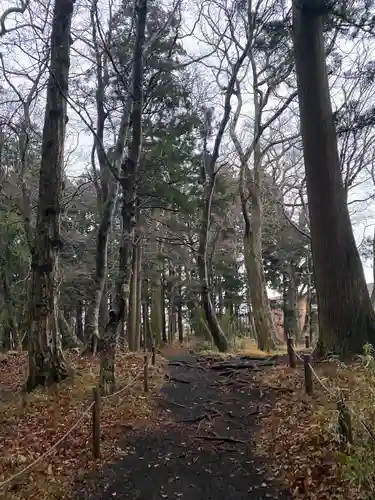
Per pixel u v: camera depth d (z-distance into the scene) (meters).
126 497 5.21
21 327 20.62
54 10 9.00
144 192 15.37
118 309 8.38
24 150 13.46
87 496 5.23
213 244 23.64
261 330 17.47
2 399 8.61
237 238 27.52
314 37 10.06
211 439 6.84
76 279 19.53
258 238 18.16
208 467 5.93
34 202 16.86
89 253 20.95
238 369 11.11
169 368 11.83
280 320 34.53
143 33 8.56
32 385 8.66
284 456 5.78
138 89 8.53
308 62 10.04
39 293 8.84
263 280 18.03
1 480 5.41
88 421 7.14
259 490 5.20
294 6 10.39
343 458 4.23
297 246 27.06
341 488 4.50
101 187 15.65
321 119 9.81
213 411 8.05
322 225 9.53
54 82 8.88
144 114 15.41
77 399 8.04
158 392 9.16
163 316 30.02
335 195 9.56
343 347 8.91
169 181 15.80
